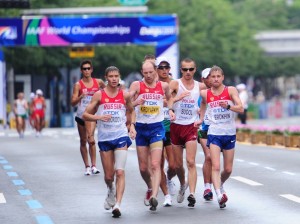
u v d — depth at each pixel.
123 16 110.62
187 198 32.94
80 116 45.31
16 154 62.28
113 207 31.28
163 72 34.62
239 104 32.75
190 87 33.84
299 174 45.19
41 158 57.84
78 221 30.05
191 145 33.47
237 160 55.00
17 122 90.69
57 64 134.12
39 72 134.75
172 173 34.88
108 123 31.52
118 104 31.62
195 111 33.69
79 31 111.06
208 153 34.94
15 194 37.84
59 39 111.12
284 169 48.16
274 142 74.81
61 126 134.25
